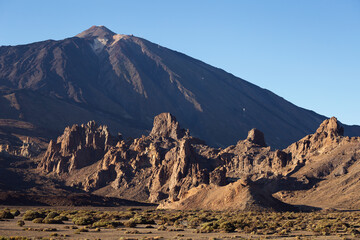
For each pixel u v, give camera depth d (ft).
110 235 327.88
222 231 374.84
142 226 418.51
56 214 470.80
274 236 341.21
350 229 374.43
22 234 319.27
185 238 316.40
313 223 453.99
